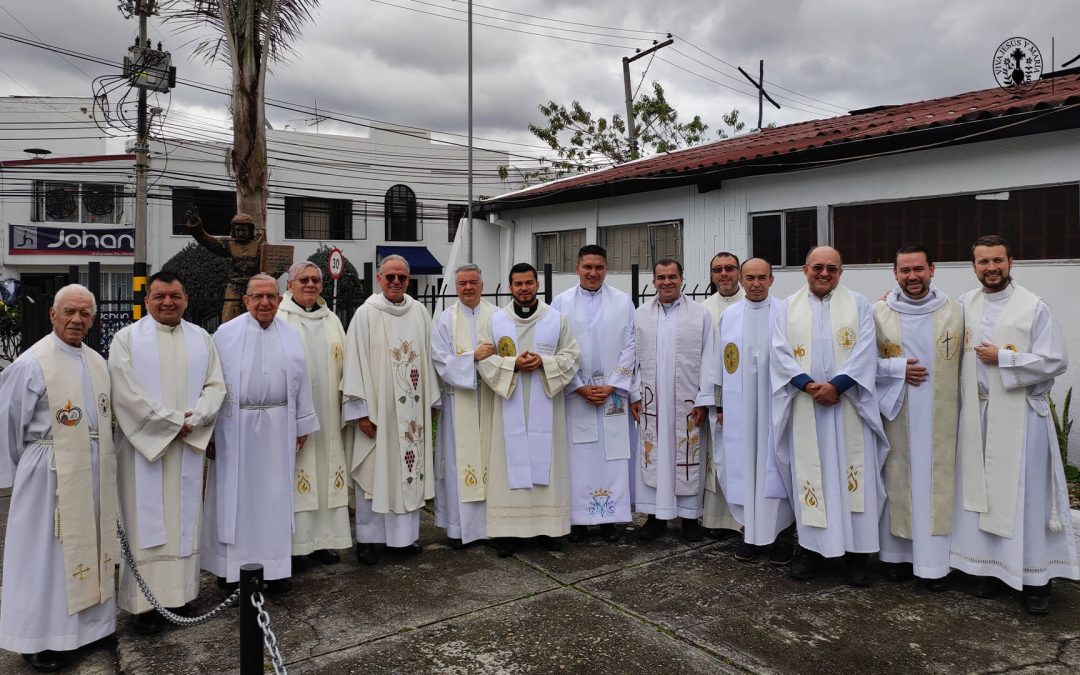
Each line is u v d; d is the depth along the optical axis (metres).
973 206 7.62
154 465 4.14
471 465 5.46
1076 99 6.48
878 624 4.24
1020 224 7.28
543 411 5.47
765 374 5.08
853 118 11.59
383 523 5.29
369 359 5.19
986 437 4.52
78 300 3.83
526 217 13.15
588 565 5.21
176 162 25.03
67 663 3.86
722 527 5.69
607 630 4.16
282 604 4.55
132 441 4.04
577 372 5.61
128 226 24.94
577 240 12.36
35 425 3.77
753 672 3.70
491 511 5.45
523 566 5.21
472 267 5.59
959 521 4.65
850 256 8.70
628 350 5.72
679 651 3.91
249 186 8.44
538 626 4.21
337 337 5.30
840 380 4.64
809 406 4.77
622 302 5.82
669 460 5.61
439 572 5.09
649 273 11.11
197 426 4.22
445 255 30.03
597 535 5.93
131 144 23.56
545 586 4.82
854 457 4.75
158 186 23.97
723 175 9.51
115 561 4.03
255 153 8.42
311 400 4.89
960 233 7.74
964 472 4.61
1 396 3.71
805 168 8.88
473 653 3.90
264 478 4.63
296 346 4.81
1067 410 6.38
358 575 5.05
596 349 5.71
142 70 17.52
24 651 3.71
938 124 7.30
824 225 8.84
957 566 4.66
